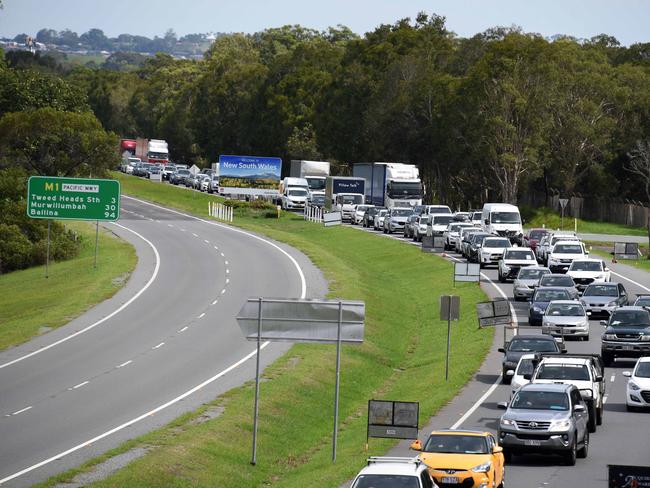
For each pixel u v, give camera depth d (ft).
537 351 302.45
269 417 269.44
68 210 547.49
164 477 206.18
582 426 209.56
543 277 437.99
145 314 433.48
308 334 218.79
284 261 592.60
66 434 245.04
